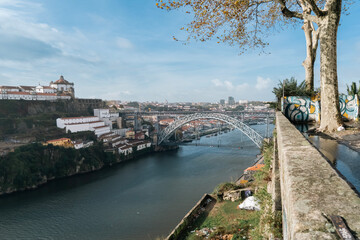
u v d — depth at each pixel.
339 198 1.47
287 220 1.80
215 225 15.49
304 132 7.91
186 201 46.66
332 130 7.62
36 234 37.47
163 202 46.88
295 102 11.75
